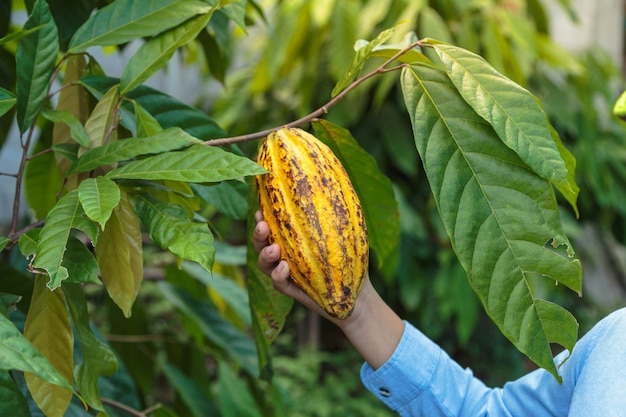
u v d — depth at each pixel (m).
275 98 3.57
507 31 3.09
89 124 0.91
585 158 3.29
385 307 0.92
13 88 1.25
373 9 2.93
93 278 0.74
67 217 0.73
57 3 1.06
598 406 0.76
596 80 3.62
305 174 0.78
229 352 1.44
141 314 1.47
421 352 0.92
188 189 0.91
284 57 3.05
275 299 0.96
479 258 0.77
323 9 2.86
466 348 3.51
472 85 0.79
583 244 3.82
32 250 0.74
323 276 0.78
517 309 0.76
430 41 0.82
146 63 0.91
